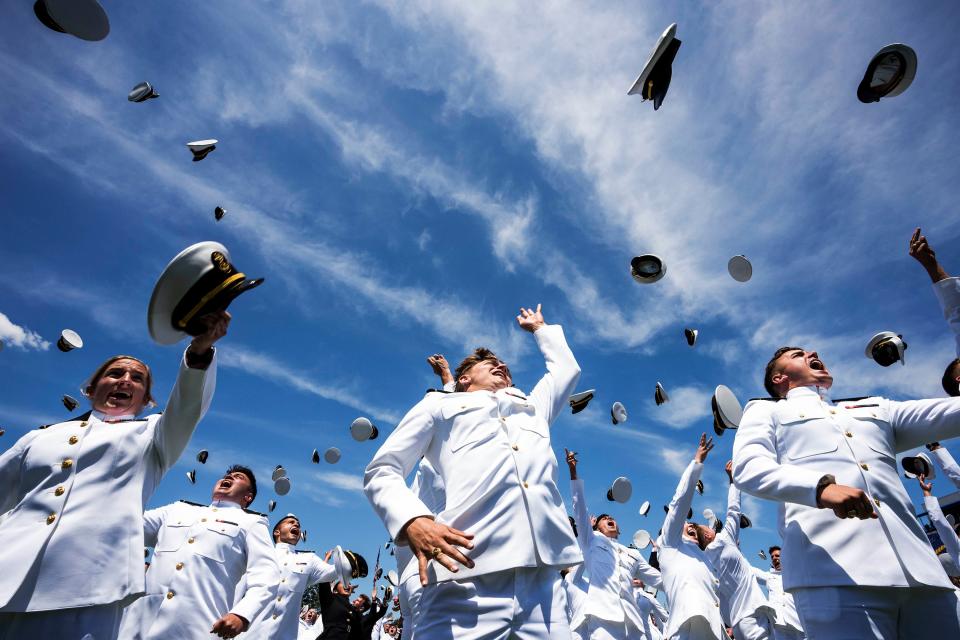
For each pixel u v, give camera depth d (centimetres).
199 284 233
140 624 442
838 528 269
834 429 295
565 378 311
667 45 311
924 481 561
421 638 220
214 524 487
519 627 211
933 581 249
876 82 339
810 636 273
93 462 257
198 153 525
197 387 254
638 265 437
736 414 449
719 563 758
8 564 224
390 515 218
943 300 305
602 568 720
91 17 320
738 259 477
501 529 225
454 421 266
